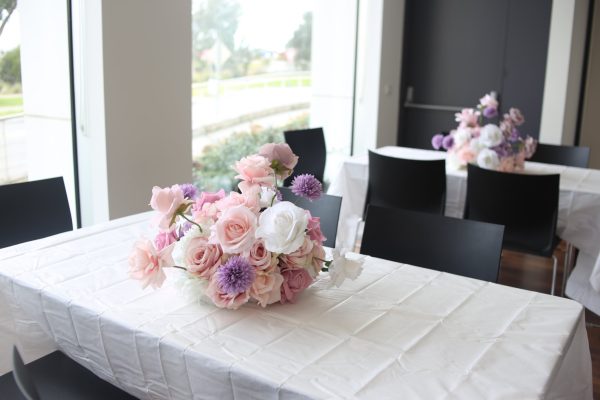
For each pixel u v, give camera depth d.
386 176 3.22
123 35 2.92
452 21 5.45
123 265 1.66
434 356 1.21
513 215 2.87
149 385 1.31
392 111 5.59
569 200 2.94
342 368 1.14
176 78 3.28
